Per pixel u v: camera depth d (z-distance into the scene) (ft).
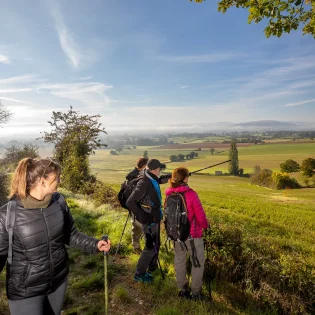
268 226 45.65
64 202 7.50
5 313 10.40
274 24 14.20
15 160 82.02
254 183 271.69
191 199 11.42
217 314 10.80
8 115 73.00
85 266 15.12
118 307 11.29
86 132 59.16
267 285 11.67
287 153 577.84
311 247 26.84
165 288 12.77
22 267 6.52
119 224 23.09
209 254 13.98
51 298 7.10
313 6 13.12
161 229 20.06
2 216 6.44
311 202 122.72
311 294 10.87
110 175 295.48
